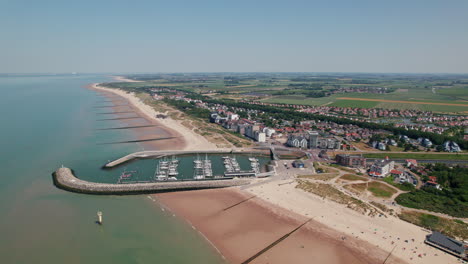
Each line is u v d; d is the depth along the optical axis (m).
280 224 150.88
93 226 144.88
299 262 122.50
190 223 150.12
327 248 132.12
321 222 153.25
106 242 131.38
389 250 131.62
